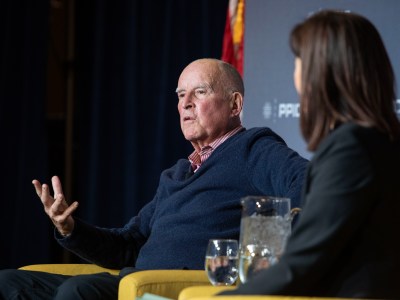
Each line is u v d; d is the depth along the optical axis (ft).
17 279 13.60
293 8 18.85
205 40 24.57
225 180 14.16
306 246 7.77
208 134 15.05
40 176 25.84
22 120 25.77
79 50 26.58
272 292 7.79
